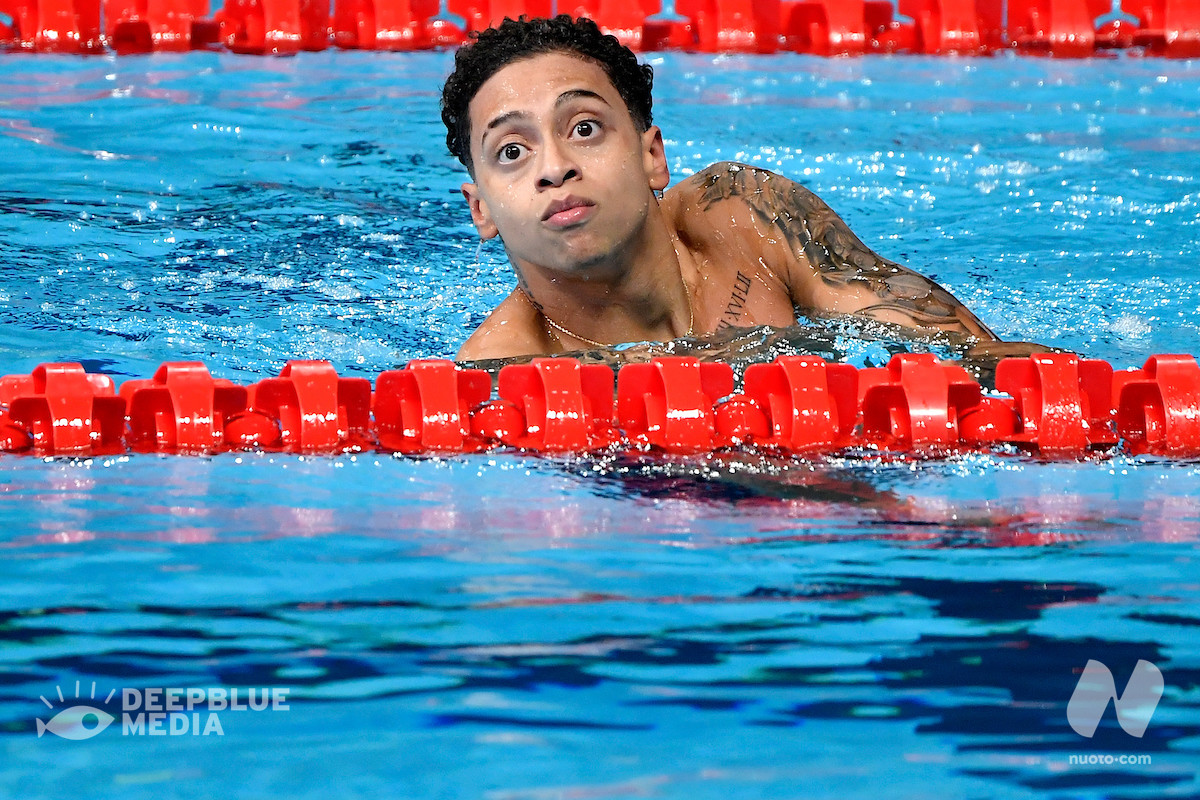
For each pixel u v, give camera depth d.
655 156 9.72
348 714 4.73
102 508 7.16
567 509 7.22
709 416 8.47
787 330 9.67
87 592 5.88
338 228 14.27
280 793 4.18
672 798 4.14
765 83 21.52
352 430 8.66
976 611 5.71
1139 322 11.29
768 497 7.46
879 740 4.54
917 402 8.45
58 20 23.14
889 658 5.21
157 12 23.39
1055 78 21.98
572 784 4.23
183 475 7.83
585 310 9.72
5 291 11.84
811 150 17.53
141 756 4.43
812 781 4.26
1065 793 4.19
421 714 4.72
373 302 11.92
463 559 6.34
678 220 10.49
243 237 13.85
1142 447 8.38
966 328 9.84
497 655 5.23
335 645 5.31
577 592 5.89
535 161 8.99
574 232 9.02
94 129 18.09
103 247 13.31
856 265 10.23
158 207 14.80
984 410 8.56
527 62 9.05
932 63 23.14
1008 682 4.99
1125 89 21.17
